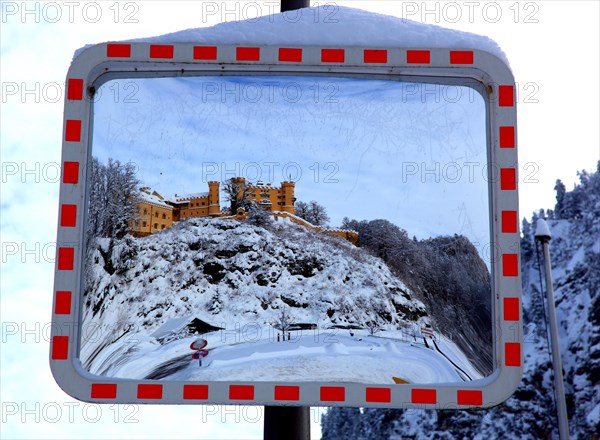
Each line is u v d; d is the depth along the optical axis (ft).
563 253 203.00
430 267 9.12
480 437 136.36
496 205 9.02
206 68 9.36
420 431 133.59
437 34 9.37
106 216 9.20
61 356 8.68
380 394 8.74
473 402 8.66
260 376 8.95
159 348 9.04
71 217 8.90
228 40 9.32
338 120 9.46
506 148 9.10
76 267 8.81
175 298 9.18
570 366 170.91
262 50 9.31
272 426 10.02
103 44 9.23
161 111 9.43
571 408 162.91
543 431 143.84
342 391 8.76
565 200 212.84
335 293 9.20
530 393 151.74
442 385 8.73
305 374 8.98
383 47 9.29
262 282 9.25
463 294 9.00
